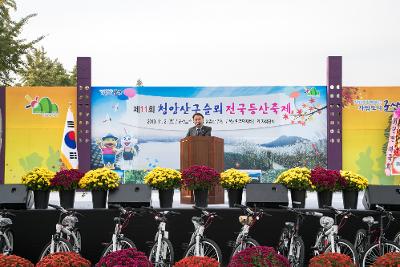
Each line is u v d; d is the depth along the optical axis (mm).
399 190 7570
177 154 15133
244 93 15148
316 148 15016
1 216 7156
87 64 14844
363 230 6938
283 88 15094
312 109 15023
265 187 7715
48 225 7637
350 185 7809
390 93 14922
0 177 14969
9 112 15016
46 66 35000
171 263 6336
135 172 15086
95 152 15000
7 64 20125
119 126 15078
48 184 7719
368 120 14961
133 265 4500
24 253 7609
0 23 20188
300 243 6609
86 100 14805
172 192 7840
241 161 15141
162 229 6520
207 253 6484
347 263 5293
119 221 6680
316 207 8094
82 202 8766
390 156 14859
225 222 7656
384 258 5262
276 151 15109
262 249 4973
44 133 15023
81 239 7594
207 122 15172
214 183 7703
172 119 15164
